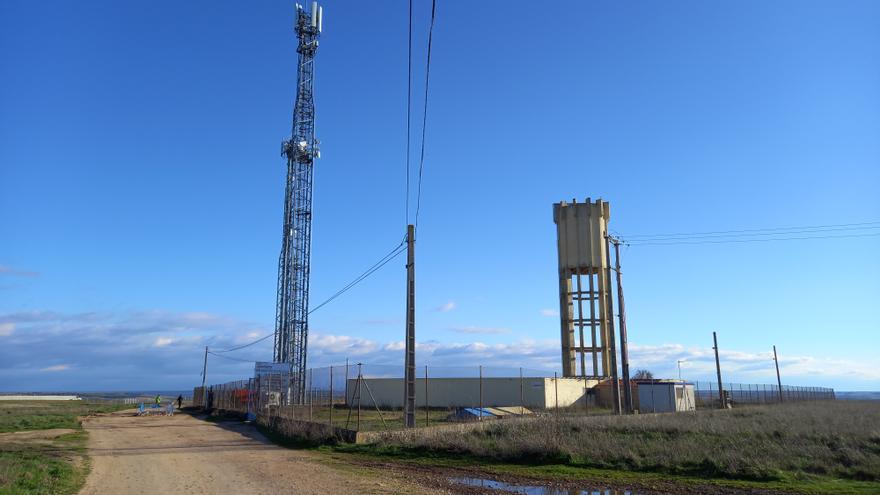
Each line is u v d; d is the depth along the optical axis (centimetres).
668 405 5606
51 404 8931
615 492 1432
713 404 6588
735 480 1529
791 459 1709
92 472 1711
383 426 3062
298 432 2697
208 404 6138
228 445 2541
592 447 1991
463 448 2086
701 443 2050
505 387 5591
